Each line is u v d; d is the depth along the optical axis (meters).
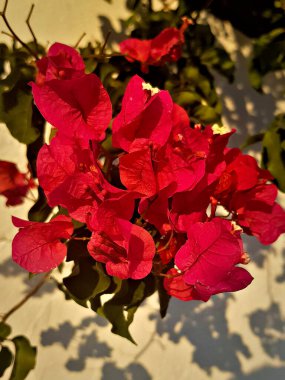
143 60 0.31
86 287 0.26
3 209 0.34
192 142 0.23
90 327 0.36
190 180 0.23
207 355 0.39
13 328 0.34
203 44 0.35
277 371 0.41
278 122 0.34
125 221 0.22
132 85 0.24
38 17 0.34
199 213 0.24
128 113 0.23
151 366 0.37
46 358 0.35
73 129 0.23
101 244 0.22
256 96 0.40
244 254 0.23
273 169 0.33
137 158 0.22
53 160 0.23
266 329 0.41
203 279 0.21
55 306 0.35
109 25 0.36
